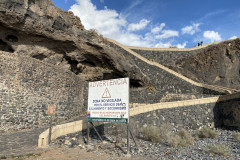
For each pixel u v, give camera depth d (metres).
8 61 12.05
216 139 12.59
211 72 28.52
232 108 16.28
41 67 14.00
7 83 11.75
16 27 13.29
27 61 13.05
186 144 10.21
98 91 9.68
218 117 17.83
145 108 14.66
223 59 29.14
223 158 7.70
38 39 15.09
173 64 30.11
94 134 11.65
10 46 14.45
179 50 31.22
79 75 20.16
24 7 12.82
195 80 28.39
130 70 21.19
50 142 8.79
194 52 31.30
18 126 11.77
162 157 7.57
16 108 11.90
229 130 15.87
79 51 18.03
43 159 6.45
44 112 13.66
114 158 7.07
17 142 8.67
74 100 17.38
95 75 20.88
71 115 16.58
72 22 16.98
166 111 15.77
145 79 22.95
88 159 6.73
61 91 15.62
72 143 9.01
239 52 30.09
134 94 21.53
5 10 11.92
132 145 9.61
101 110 9.30
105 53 19.03
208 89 24.31
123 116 8.39
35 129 12.27
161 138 11.54
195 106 17.06
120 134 12.69
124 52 24.84
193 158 7.50
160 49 30.75
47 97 14.12
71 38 16.47
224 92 22.69
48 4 14.60
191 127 16.30
